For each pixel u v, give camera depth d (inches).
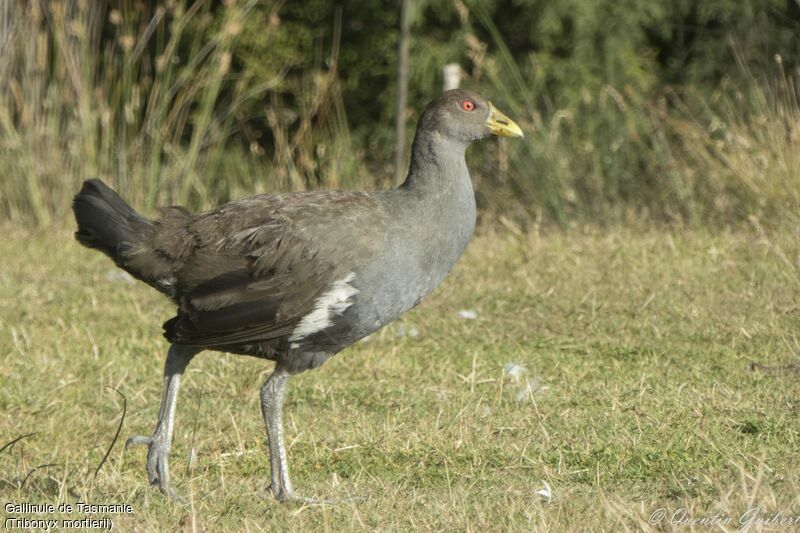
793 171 637.3
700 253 596.7
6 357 471.2
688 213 691.4
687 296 526.6
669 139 740.0
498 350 468.4
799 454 333.1
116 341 494.9
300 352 316.5
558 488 315.3
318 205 315.9
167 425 318.3
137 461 358.0
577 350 466.6
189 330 311.9
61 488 311.9
